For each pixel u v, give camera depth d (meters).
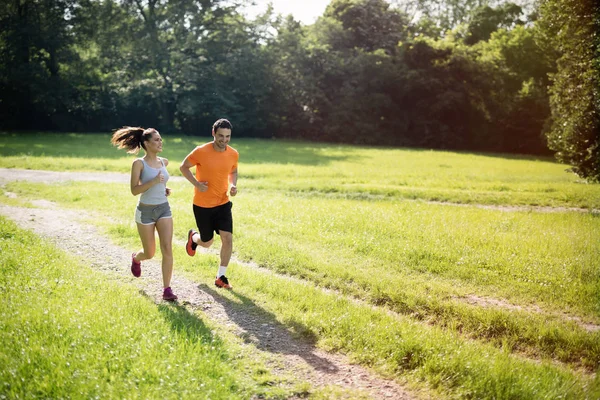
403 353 5.01
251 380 4.48
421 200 15.04
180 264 7.78
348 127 47.97
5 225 9.12
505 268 7.85
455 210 12.87
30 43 41.56
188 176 6.63
